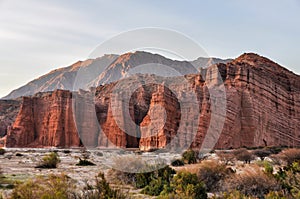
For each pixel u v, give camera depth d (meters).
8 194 12.13
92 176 19.25
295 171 15.75
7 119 143.50
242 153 37.22
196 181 13.84
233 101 65.38
